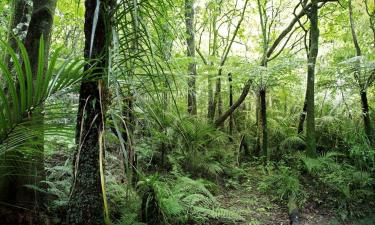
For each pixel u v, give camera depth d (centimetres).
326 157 504
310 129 528
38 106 150
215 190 460
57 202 256
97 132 179
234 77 619
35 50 242
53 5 260
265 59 608
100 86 162
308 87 534
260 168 547
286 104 738
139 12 172
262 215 405
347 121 574
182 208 329
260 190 475
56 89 148
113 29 151
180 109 493
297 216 397
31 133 153
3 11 408
